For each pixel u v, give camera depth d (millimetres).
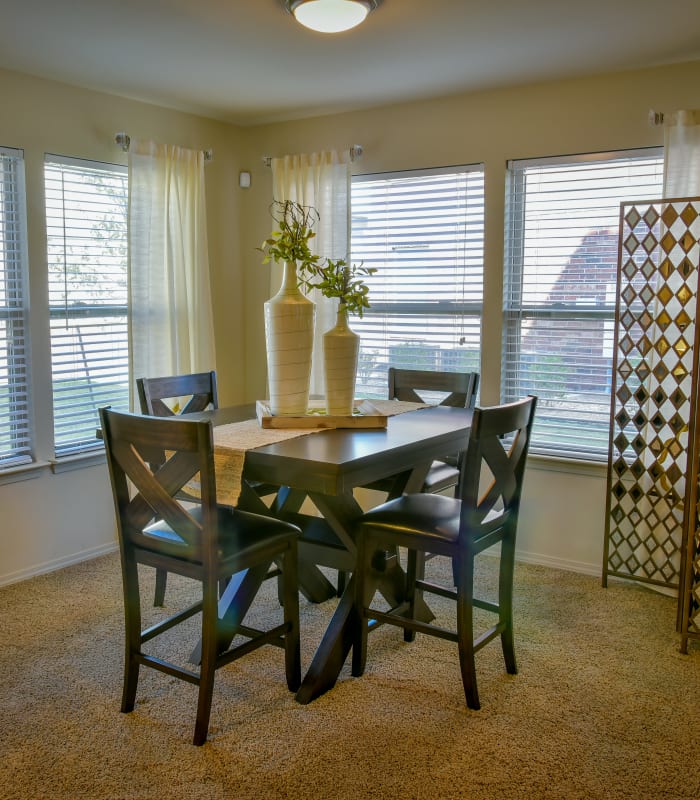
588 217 3535
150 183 3807
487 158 3697
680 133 3135
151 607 3084
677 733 2195
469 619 2287
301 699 2352
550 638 2834
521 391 3799
